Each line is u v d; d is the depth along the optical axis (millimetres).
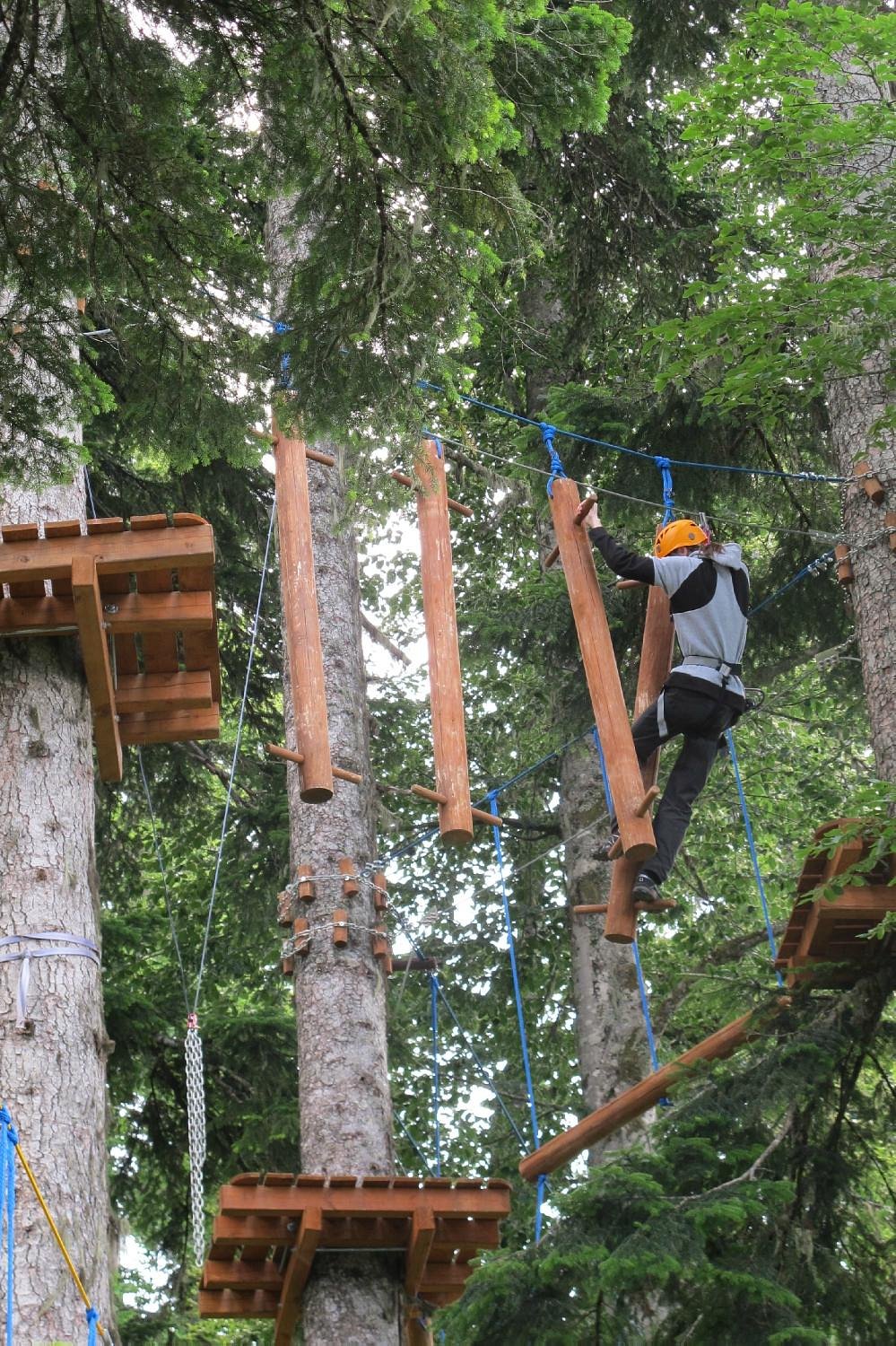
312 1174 8602
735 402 7789
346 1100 9188
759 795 14617
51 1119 5477
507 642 12961
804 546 11594
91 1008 5816
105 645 6207
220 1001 13430
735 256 7691
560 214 12414
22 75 5477
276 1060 11539
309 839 10094
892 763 8000
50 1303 5121
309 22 5176
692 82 11641
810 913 7566
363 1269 8453
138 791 12859
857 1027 7668
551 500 6898
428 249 5691
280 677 13211
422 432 6254
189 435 6406
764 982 8508
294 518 6973
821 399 10828
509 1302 6914
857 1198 7578
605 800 12586
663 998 14148
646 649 7195
